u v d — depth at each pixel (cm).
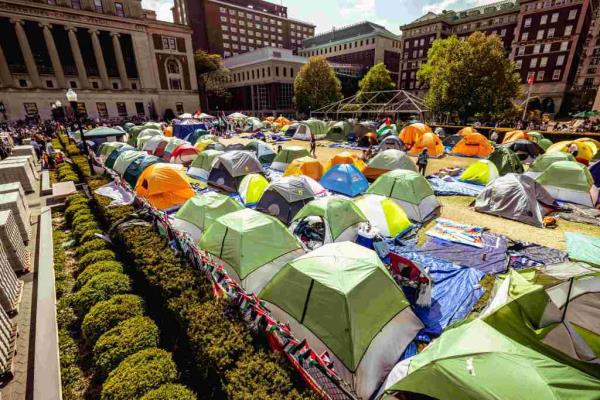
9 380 394
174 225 749
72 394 372
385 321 410
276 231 584
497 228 854
